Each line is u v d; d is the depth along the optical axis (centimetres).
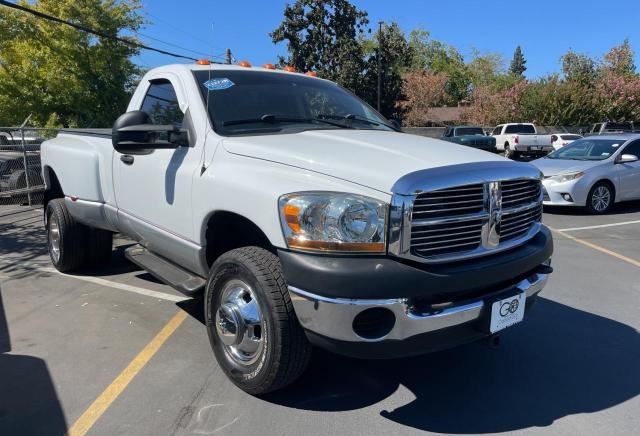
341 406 332
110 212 498
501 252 322
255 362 329
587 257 708
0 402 333
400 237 277
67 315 479
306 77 482
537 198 362
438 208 290
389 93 3709
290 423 312
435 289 282
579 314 492
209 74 417
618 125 3253
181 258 403
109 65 2755
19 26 2623
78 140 557
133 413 321
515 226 335
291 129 389
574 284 585
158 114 438
